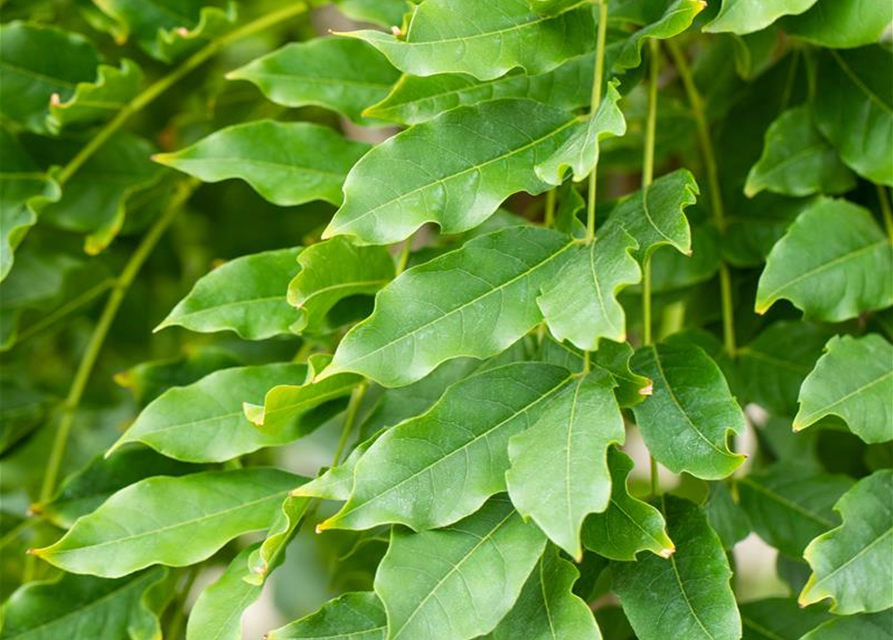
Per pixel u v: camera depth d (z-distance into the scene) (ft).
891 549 1.65
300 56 1.89
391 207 1.62
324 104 1.88
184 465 1.89
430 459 1.61
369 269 1.77
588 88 1.76
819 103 1.88
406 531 1.61
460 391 1.64
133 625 1.86
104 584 1.87
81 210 2.08
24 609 1.85
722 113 2.03
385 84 1.90
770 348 1.92
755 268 1.98
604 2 1.69
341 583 2.07
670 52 2.09
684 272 1.94
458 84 1.74
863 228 1.82
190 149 1.85
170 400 1.78
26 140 2.04
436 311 1.62
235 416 1.78
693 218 1.96
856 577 1.63
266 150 1.86
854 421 1.68
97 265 2.12
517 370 1.65
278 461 2.59
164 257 2.42
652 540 1.59
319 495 1.63
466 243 1.65
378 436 1.65
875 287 1.80
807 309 1.78
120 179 2.10
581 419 1.58
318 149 1.87
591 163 1.58
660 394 1.67
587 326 1.55
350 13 1.93
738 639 1.59
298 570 2.76
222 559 2.37
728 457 1.62
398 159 1.64
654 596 1.63
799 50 1.97
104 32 2.27
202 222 2.45
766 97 1.98
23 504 2.25
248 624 3.41
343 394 1.79
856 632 1.65
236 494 1.77
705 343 1.93
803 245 1.79
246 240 2.44
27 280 2.26
